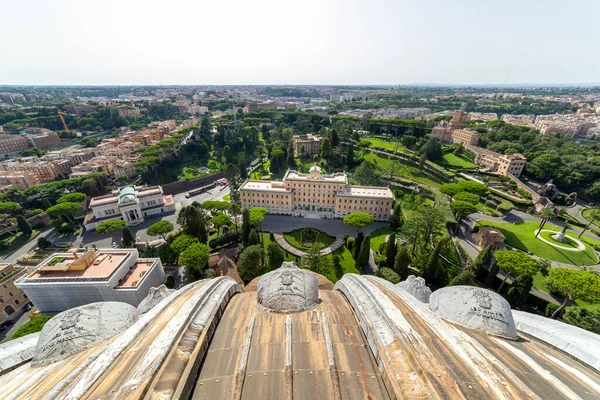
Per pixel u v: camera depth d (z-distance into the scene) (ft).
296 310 62.44
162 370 34.65
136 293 197.88
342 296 78.28
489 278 213.46
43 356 52.47
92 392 31.12
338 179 364.38
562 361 49.70
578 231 312.09
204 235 286.25
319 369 38.42
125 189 380.17
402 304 57.36
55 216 366.02
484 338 52.70
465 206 288.30
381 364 38.34
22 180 419.95
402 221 330.95
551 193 399.44
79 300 195.93
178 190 480.64
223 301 65.92
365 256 246.06
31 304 228.43
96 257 213.87
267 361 40.70
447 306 64.34
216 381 37.06
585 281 165.58
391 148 566.36
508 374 35.70
